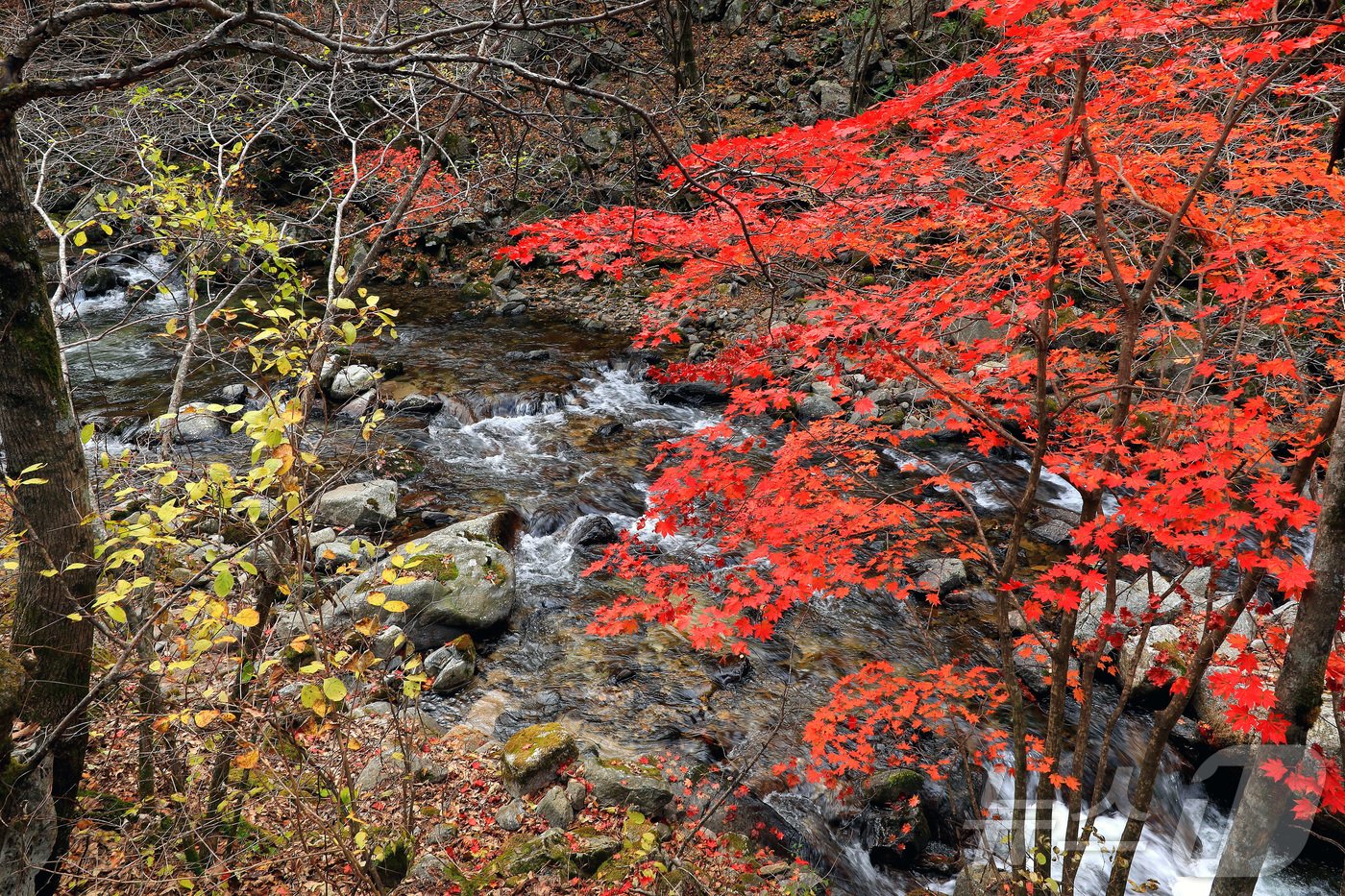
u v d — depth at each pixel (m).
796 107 18.80
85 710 3.77
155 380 12.40
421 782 5.56
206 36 2.95
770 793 5.91
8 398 3.39
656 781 5.78
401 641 4.29
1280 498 3.48
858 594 8.21
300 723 5.33
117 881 3.74
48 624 3.58
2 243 3.25
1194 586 7.31
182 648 3.28
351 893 4.32
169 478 3.62
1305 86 3.79
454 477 10.40
